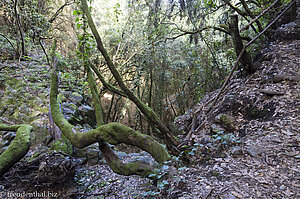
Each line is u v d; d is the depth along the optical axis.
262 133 2.83
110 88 3.02
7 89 5.27
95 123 6.44
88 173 3.66
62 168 3.12
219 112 4.00
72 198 3.01
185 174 2.32
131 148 8.78
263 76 4.09
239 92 4.08
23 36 6.83
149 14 6.76
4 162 2.71
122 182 3.40
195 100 6.13
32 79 5.72
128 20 8.38
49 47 7.27
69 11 10.37
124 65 8.77
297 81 3.44
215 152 2.73
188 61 7.73
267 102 3.37
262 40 5.50
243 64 4.38
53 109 3.26
